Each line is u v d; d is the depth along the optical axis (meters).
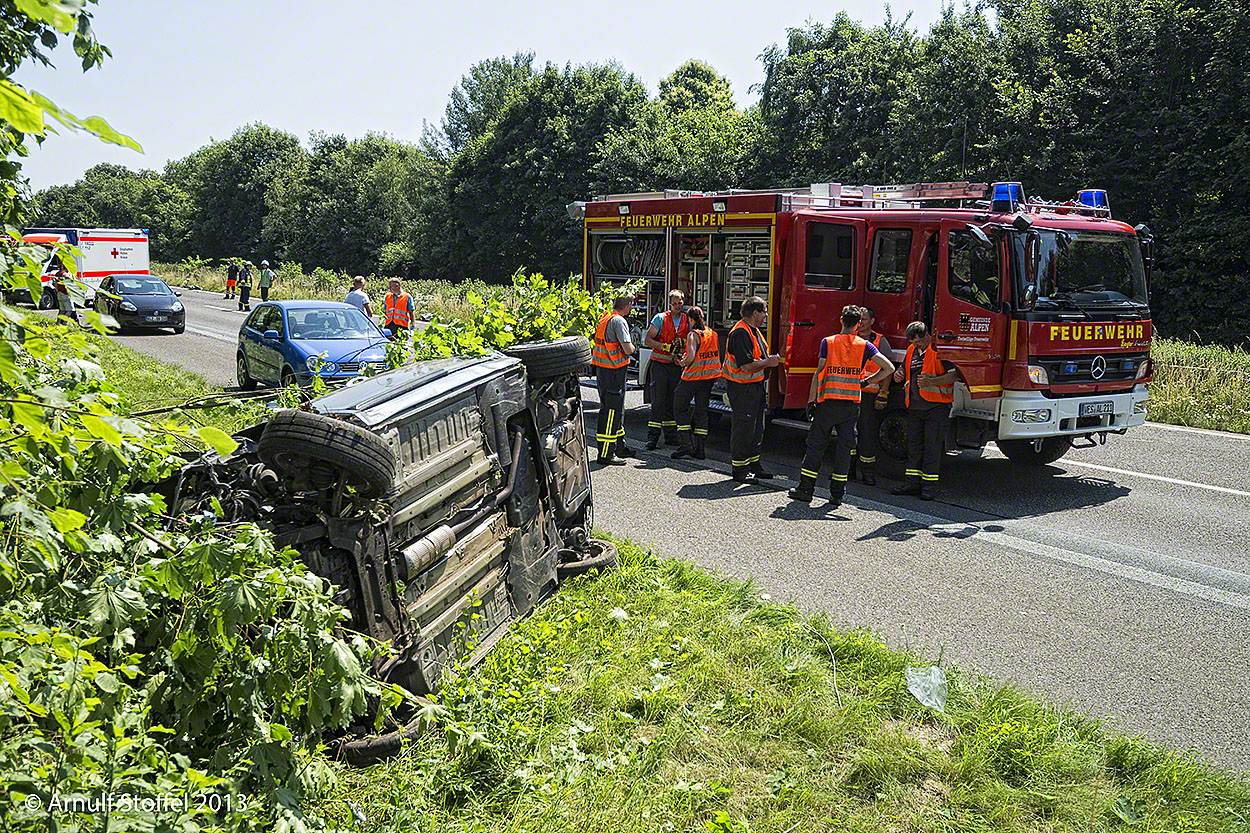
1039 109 25.55
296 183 65.38
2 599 2.25
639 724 4.45
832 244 10.32
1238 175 22.61
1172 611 6.17
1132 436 12.25
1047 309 8.93
